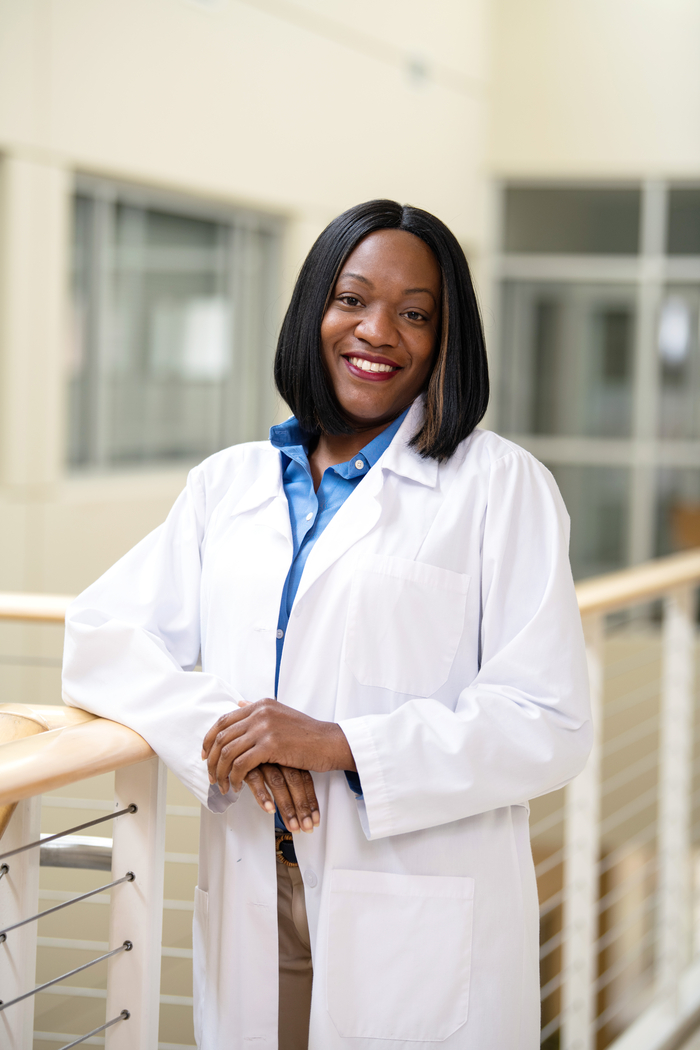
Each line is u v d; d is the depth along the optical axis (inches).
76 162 150.3
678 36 217.6
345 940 45.3
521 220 229.9
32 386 149.8
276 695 47.3
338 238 48.6
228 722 43.9
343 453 51.9
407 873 45.9
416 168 210.4
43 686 152.6
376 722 43.6
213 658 49.7
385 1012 45.2
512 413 231.9
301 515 49.9
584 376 229.8
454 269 48.1
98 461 166.2
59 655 154.4
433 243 47.9
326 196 192.4
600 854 232.5
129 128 156.5
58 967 123.7
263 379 193.3
